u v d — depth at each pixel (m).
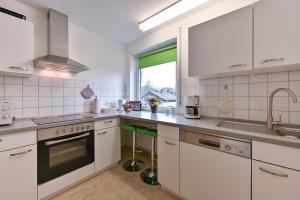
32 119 1.82
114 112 2.61
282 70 1.36
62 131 1.65
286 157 0.92
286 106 1.37
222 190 1.21
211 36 1.53
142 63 3.08
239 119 1.65
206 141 1.31
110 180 1.93
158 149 1.74
